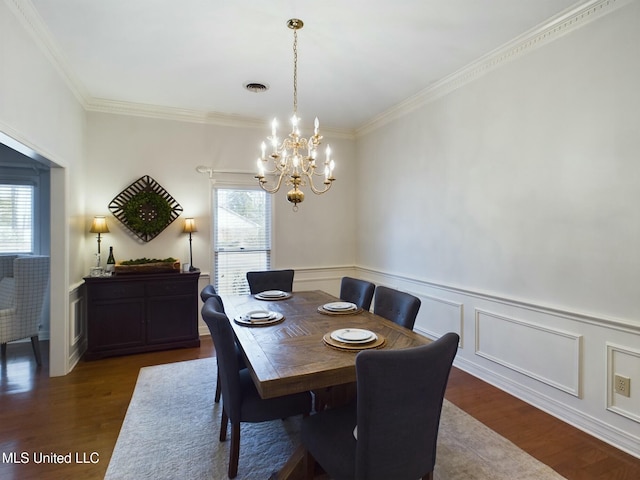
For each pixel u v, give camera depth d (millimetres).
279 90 3562
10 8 2094
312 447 1556
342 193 5020
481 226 3027
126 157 3971
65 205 3139
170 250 4168
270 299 2969
